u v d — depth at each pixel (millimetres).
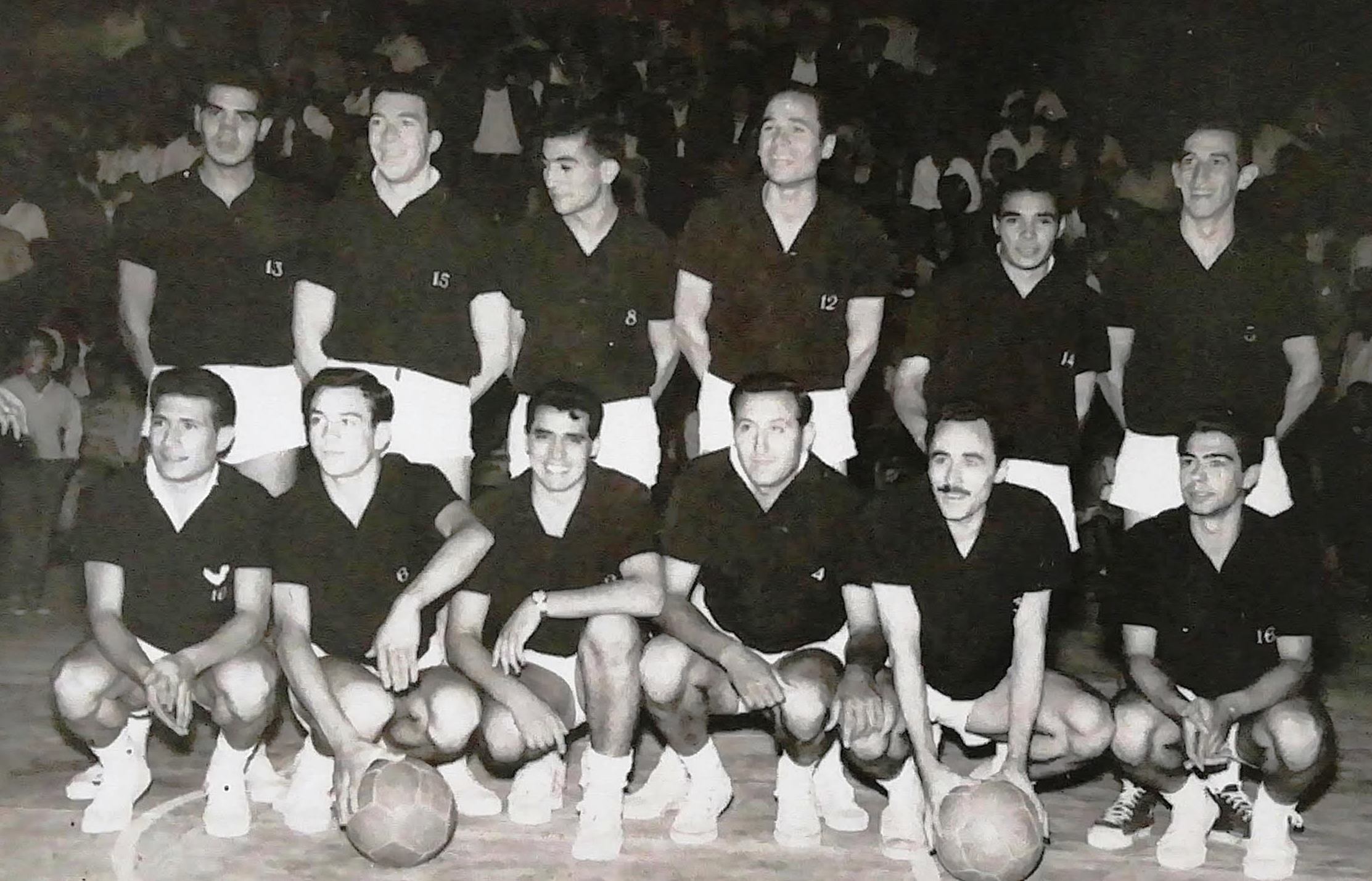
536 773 5664
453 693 5430
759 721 7051
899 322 10031
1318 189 10922
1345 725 7273
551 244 6020
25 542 9953
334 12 12375
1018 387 5957
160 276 6047
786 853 5359
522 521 5508
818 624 5625
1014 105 11898
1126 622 5496
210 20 12227
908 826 5469
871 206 11094
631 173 11188
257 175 6160
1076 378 6062
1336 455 9961
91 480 9234
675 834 5445
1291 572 5406
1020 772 5238
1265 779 5309
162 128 12141
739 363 5984
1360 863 5391
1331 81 11367
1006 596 5383
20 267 11406
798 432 5406
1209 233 5898
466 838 5410
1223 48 11555
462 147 10961
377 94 5926
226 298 6051
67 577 9609
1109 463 9148
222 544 5441
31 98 12094
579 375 6016
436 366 5988
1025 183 5848
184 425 5340
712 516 5539
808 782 5484
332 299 6031
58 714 6309
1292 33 11375
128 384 10000
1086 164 11734
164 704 5094
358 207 5996
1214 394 5902
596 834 5277
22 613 8773
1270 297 5875
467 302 6043
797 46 12156
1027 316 5949
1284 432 6055
